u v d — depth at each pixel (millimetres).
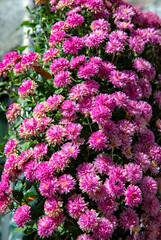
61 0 779
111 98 630
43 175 582
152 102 821
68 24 727
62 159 589
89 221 563
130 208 637
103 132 630
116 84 659
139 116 674
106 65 680
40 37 841
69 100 638
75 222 636
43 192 574
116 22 763
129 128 645
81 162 650
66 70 698
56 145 662
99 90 696
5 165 625
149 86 740
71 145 615
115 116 685
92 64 653
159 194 726
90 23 789
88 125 682
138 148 677
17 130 731
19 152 661
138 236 646
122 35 708
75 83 715
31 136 666
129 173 610
